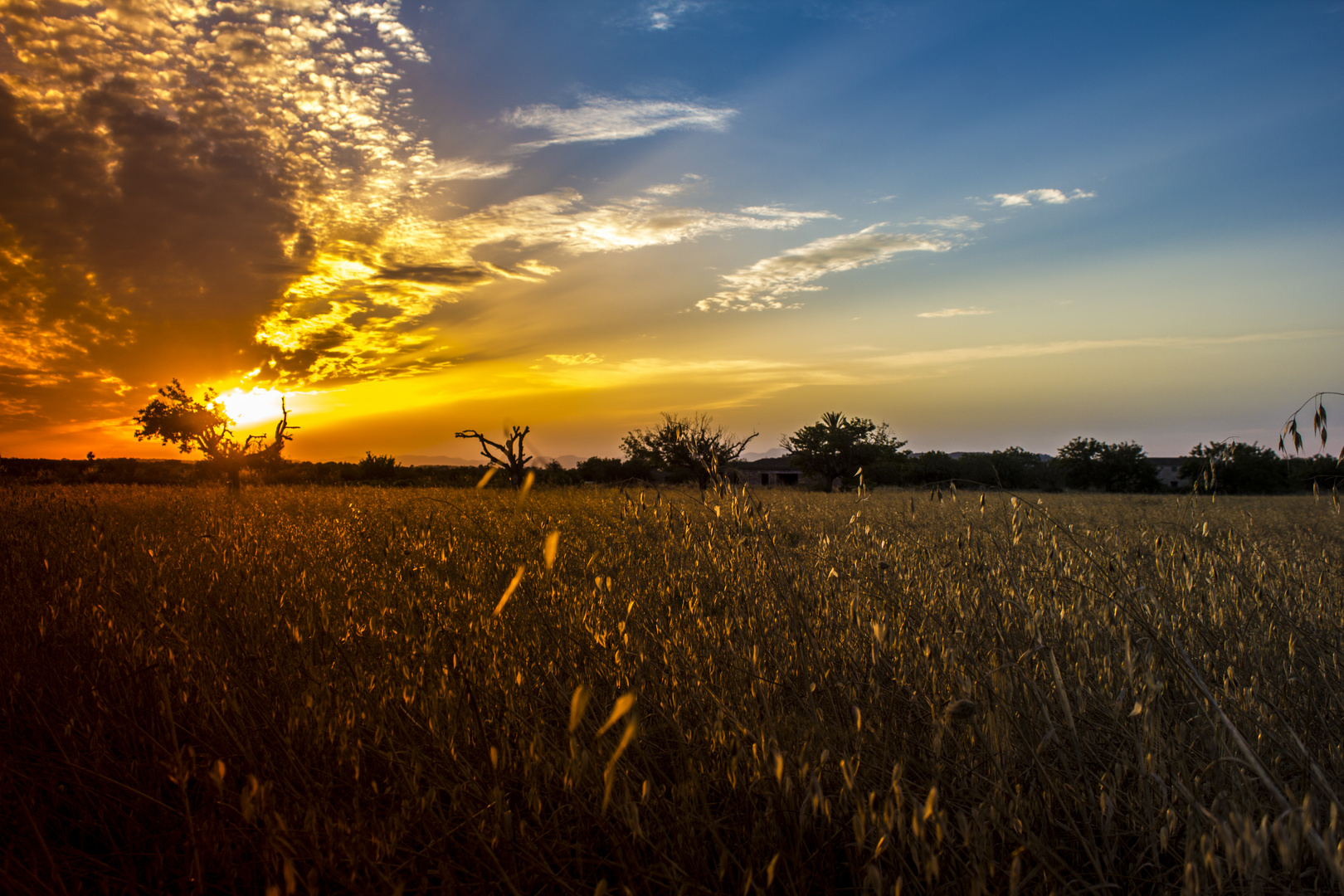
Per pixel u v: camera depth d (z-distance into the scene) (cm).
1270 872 158
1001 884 156
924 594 296
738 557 302
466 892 164
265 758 198
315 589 359
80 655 262
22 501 810
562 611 294
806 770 152
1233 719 197
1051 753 193
